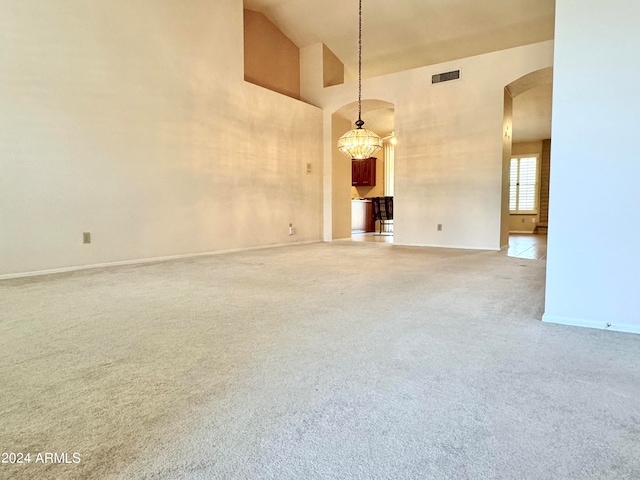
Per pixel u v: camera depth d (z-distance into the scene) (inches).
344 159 289.1
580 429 41.3
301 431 40.9
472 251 211.8
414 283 121.2
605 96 72.2
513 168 405.1
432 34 236.2
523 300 98.6
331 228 279.4
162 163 178.1
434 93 231.0
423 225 240.5
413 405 46.3
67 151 145.9
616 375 54.7
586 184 75.2
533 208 397.7
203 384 52.0
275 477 33.9
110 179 159.3
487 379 53.3
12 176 132.5
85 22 149.0
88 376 54.5
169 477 33.9
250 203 224.1
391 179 427.5
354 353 62.8
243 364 58.6
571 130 75.4
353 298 101.0
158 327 76.8
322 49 272.8
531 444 38.7
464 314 85.7
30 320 81.8
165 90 178.1
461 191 225.8
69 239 147.8
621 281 73.9
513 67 206.4
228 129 209.5
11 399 47.9
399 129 245.1
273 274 138.9
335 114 275.0
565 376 54.3
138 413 44.6
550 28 213.6
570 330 74.6
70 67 145.4
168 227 181.6
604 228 74.4
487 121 215.2
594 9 71.8
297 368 57.0
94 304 95.6
